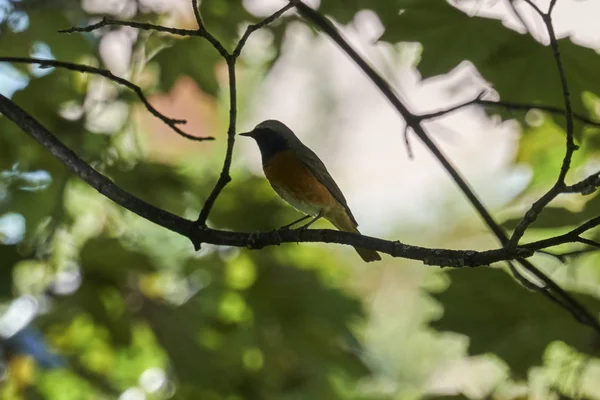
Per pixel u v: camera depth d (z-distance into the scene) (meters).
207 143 15.41
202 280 11.94
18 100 10.77
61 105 10.98
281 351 11.63
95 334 11.45
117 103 11.21
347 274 12.98
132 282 11.19
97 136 11.22
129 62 10.78
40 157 11.13
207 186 12.43
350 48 9.55
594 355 8.31
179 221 6.95
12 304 11.02
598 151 10.30
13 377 11.03
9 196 11.15
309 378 11.74
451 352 16.02
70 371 11.34
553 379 9.00
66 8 10.40
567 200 10.45
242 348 11.65
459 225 17.69
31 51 10.47
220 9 10.81
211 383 10.90
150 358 12.24
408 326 16.70
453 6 8.79
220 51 6.36
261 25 6.36
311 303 11.71
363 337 13.25
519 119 9.81
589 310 8.77
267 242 6.79
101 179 7.09
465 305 8.91
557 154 10.45
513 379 8.69
